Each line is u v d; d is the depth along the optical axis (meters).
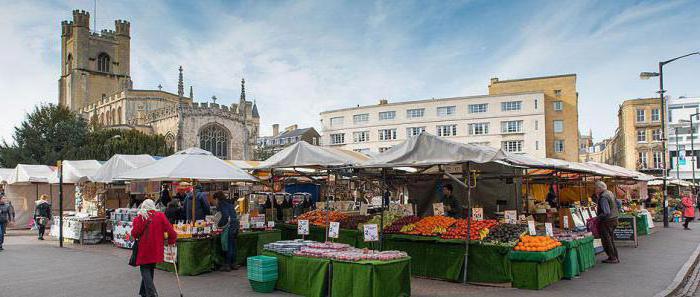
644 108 65.62
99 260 14.08
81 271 12.18
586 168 16.64
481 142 69.06
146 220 8.68
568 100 69.25
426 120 72.38
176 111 61.88
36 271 12.19
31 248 17.27
